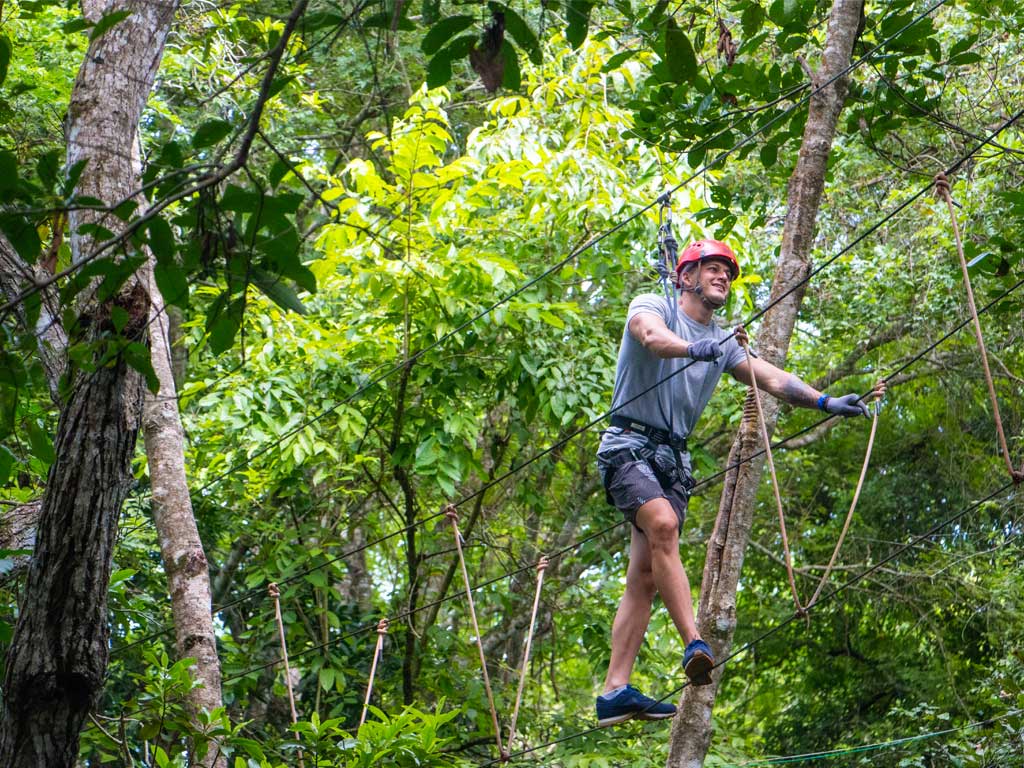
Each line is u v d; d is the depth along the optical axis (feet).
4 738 16.74
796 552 54.44
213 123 12.89
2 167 12.91
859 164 41.91
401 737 21.61
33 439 15.24
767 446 17.76
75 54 32.65
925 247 41.52
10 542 20.72
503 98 35.27
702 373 19.52
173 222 13.50
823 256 43.60
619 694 19.21
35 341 14.70
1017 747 33.63
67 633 16.72
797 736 55.01
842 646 54.44
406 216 32.40
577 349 34.40
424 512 41.34
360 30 13.99
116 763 33.91
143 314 16.75
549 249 35.47
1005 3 28.32
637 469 18.89
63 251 19.01
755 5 23.08
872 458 53.83
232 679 34.58
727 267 19.67
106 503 16.90
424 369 33.04
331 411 31.71
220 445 36.01
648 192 34.96
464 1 13.57
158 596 38.55
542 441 42.55
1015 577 44.57
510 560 42.75
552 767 35.45
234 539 42.11
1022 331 42.60
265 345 33.37
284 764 26.14
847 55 22.89
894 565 52.24
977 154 36.96
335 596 36.09
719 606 20.47
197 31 35.27
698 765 20.29
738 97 25.25
